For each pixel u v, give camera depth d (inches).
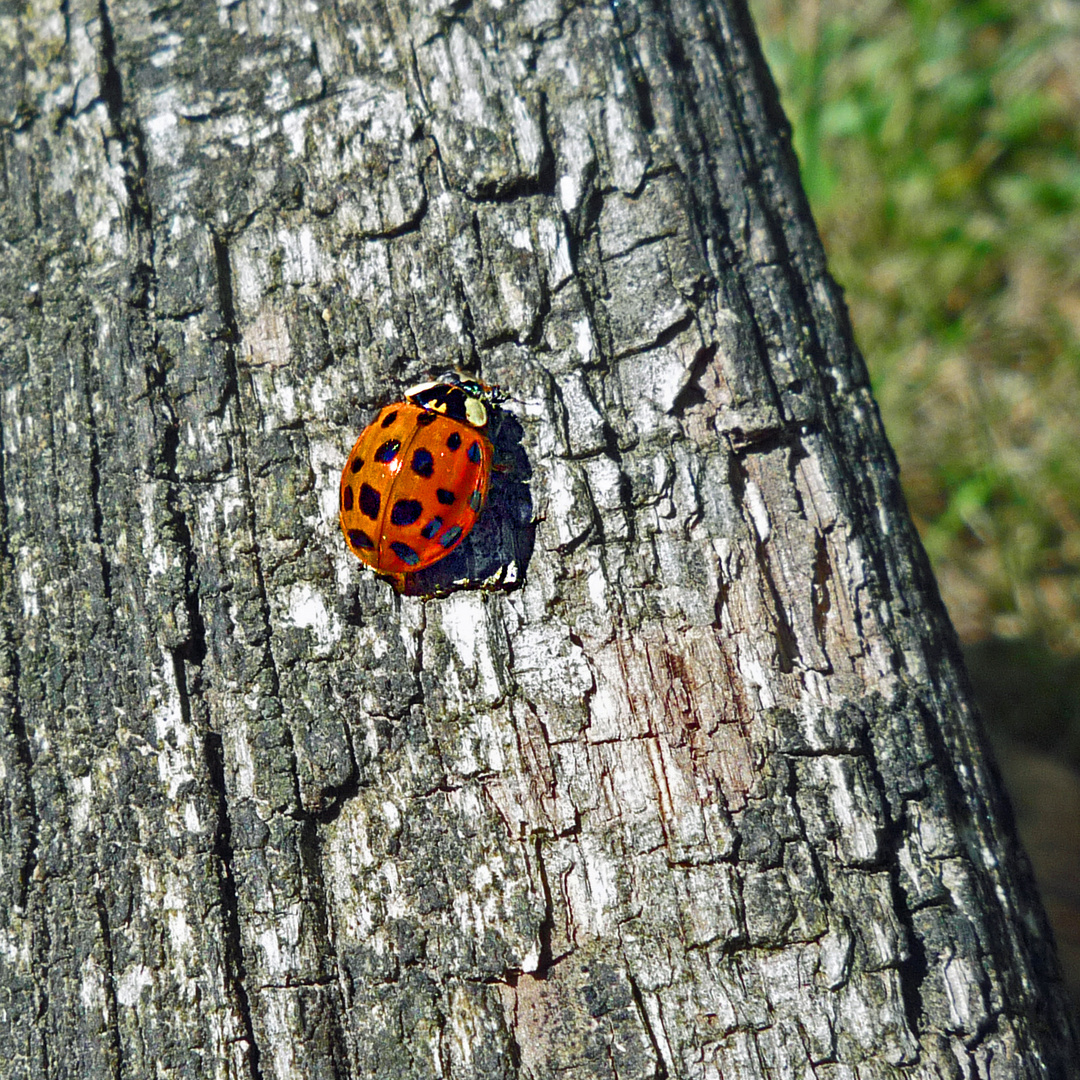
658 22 4.2
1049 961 4.1
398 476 3.9
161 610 4.0
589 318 4.1
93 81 4.2
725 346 4.1
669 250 4.1
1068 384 6.7
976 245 7.2
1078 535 6.3
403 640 4.0
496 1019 3.9
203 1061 4.0
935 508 6.8
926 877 4.0
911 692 4.1
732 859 3.9
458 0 4.1
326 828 4.0
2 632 4.1
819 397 4.1
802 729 4.0
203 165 4.1
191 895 4.0
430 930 4.0
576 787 4.0
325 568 4.0
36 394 4.1
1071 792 5.1
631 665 4.0
